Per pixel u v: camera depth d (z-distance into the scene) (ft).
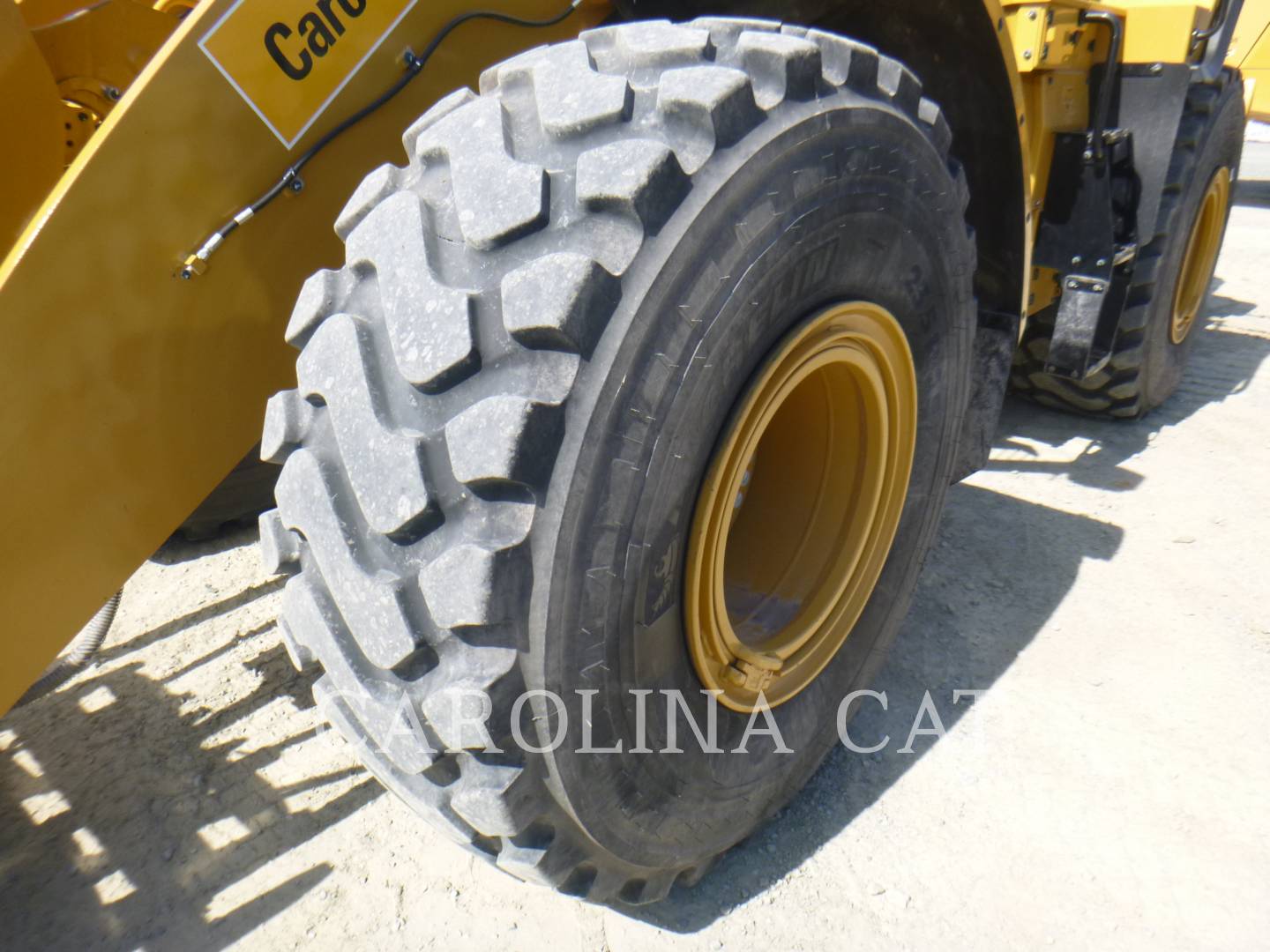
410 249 3.80
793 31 4.35
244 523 9.79
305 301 4.13
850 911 5.43
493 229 3.67
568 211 3.70
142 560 4.76
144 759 6.71
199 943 5.37
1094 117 8.70
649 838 4.77
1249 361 13.24
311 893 5.65
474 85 5.29
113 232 4.29
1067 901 5.43
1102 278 8.71
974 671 7.29
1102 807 6.04
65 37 6.44
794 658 5.74
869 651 6.48
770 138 3.99
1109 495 9.78
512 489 3.61
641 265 3.67
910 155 4.93
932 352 5.92
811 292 4.61
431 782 4.17
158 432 4.65
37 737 6.97
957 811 6.06
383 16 4.83
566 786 4.09
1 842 6.08
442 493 3.66
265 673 7.59
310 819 6.18
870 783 6.32
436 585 3.65
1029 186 6.80
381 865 5.84
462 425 3.55
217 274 4.65
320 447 4.01
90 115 6.63
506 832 4.01
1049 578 8.38
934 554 8.78
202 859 5.90
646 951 5.23
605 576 3.87
